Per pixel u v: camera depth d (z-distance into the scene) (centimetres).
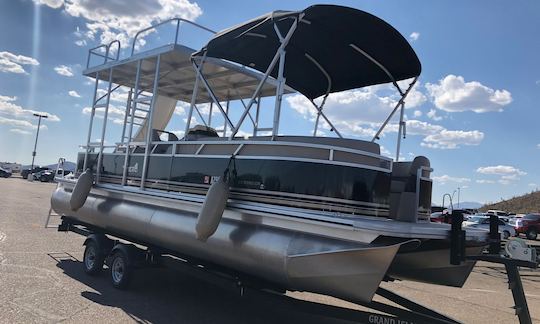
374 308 478
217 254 526
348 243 416
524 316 403
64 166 979
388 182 496
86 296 617
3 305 546
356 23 531
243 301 657
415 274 539
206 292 689
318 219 438
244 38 583
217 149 579
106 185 775
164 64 801
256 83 834
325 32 564
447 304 779
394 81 641
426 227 454
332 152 466
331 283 421
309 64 665
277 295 508
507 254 431
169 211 620
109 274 739
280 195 486
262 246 471
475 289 945
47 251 904
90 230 830
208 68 796
